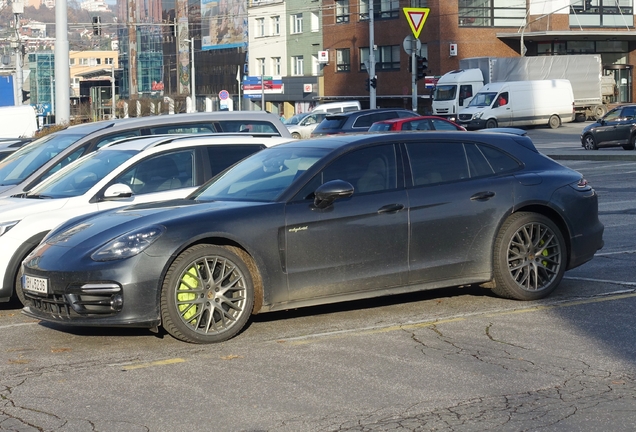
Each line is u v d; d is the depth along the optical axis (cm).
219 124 1155
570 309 762
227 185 769
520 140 832
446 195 761
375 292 736
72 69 14688
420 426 480
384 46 6156
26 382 586
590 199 835
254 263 691
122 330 734
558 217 816
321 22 6756
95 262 655
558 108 4991
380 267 734
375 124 2636
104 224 701
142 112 7362
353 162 744
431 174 768
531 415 494
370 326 722
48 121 7862
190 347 668
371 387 554
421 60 4122
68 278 657
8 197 959
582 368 586
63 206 872
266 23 7488
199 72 8769
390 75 6128
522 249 792
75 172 940
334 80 6669
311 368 600
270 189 730
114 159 939
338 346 659
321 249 712
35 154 1130
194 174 940
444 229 758
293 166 749
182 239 663
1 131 3228
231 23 8056
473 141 799
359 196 731
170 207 724
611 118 3175
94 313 659
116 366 620
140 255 653
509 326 709
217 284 679
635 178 2097
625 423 478
